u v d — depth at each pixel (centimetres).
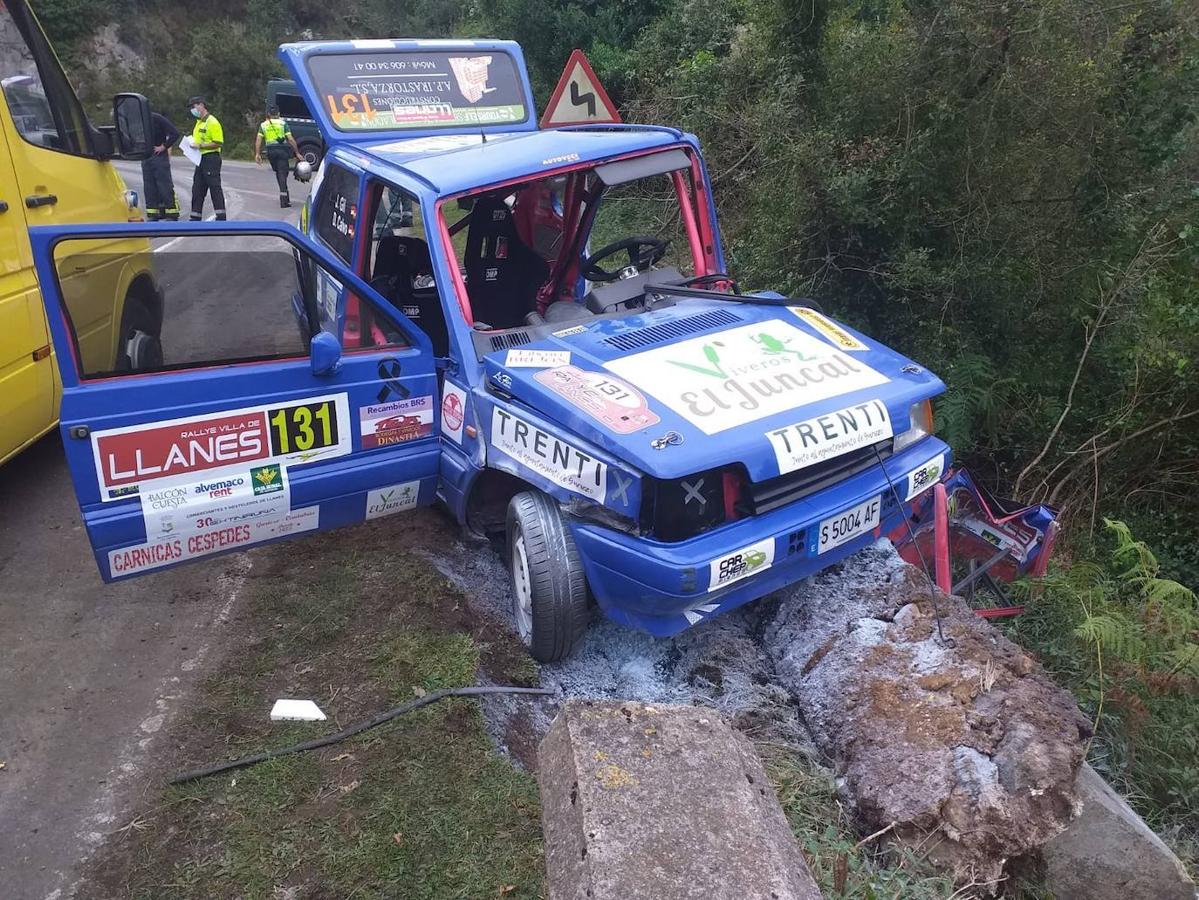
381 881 277
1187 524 556
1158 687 390
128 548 356
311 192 558
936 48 561
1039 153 552
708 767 236
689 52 1141
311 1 3794
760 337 400
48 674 379
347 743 332
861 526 359
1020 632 421
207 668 378
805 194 618
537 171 429
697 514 329
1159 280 573
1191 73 557
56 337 328
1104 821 288
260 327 369
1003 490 579
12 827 303
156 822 302
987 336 591
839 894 261
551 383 365
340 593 423
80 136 561
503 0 1380
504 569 455
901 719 306
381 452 407
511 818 300
